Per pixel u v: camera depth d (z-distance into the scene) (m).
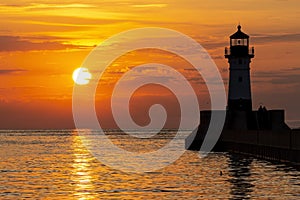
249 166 156.38
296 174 133.62
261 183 120.75
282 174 134.38
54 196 109.31
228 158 187.00
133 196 108.19
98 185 123.81
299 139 141.88
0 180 133.88
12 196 109.88
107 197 107.38
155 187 119.25
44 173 150.75
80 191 115.06
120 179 134.75
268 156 168.75
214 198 104.06
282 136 155.75
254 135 183.38
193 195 107.81
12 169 162.62
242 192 109.62
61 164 180.88
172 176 139.75
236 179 129.00
